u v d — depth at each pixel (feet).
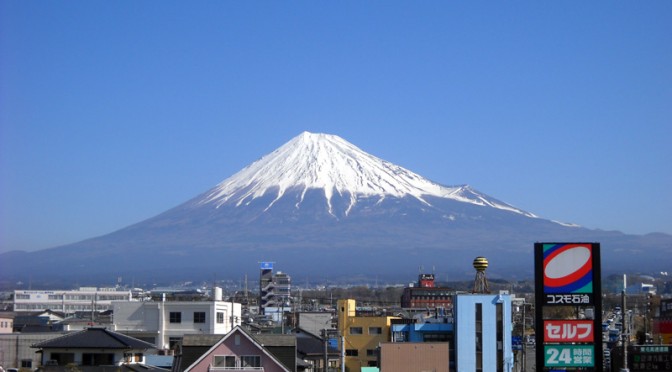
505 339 343.46
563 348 233.55
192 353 251.39
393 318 390.21
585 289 235.20
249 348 245.86
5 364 325.21
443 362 317.22
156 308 386.52
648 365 279.69
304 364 281.54
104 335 284.61
